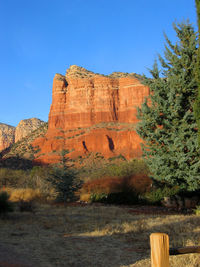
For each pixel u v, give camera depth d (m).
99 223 9.63
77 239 7.21
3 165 91.00
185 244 6.39
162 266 2.29
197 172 13.63
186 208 15.16
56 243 6.59
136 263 5.21
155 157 14.62
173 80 14.30
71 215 11.71
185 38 14.72
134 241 7.11
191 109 14.70
